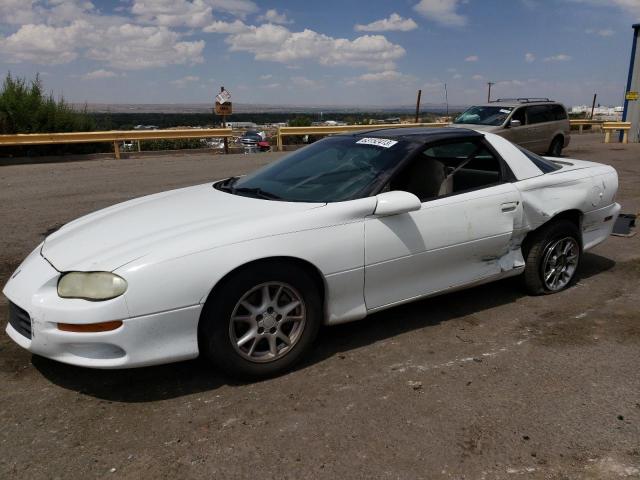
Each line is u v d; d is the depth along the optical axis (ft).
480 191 12.64
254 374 10.00
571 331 12.24
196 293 9.18
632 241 20.24
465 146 13.17
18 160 46.83
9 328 10.13
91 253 9.68
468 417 8.92
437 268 12.08
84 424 8.82
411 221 11.43
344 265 10.62
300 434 8.50
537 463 7.79
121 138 50.37
